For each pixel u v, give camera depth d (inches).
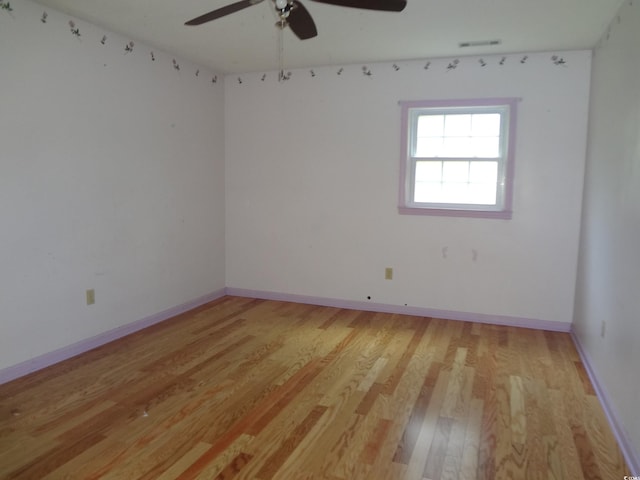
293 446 85.4
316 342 141.2
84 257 129.5
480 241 161.0
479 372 119.9
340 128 173.6
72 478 75.4
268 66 173.3
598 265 117.8
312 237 182.7
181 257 169.3
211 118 181.8
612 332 99.2
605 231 111.9
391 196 169.9
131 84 141.9
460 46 142.9
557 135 149.6
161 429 90.7
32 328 116.2
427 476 77.0
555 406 101.9
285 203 185.0
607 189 112.3
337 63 167.8
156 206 155.4
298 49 149.5
